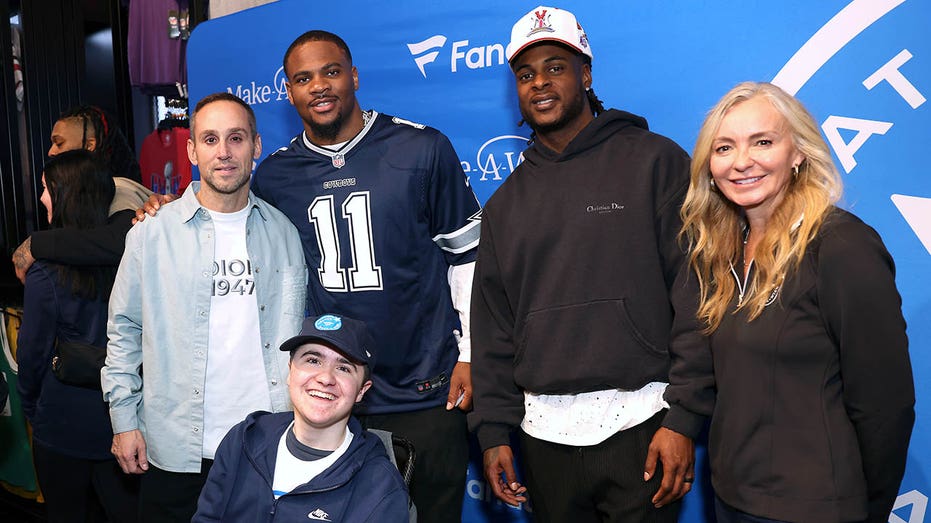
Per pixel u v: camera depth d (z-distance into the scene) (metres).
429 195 2.19
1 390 2.62
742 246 1.63
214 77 3.43
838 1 1.94
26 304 2.42
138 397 2.19
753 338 1.49
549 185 1.93
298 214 2.27
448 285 2.28
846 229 1.41
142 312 2.16
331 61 2.13
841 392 1.44
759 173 1.50
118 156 3.08
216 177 2.07
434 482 2.21
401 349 2.22
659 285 1.83
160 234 2.14
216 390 2.11
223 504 1.70
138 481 2.56
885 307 1.35
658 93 2.23
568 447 1.90
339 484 1.64
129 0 4.72
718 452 1.57
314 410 1.64
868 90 1.92
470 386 2.16
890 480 1.41
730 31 2.10
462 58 2.62
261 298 2.15
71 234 2.36
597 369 1.81
